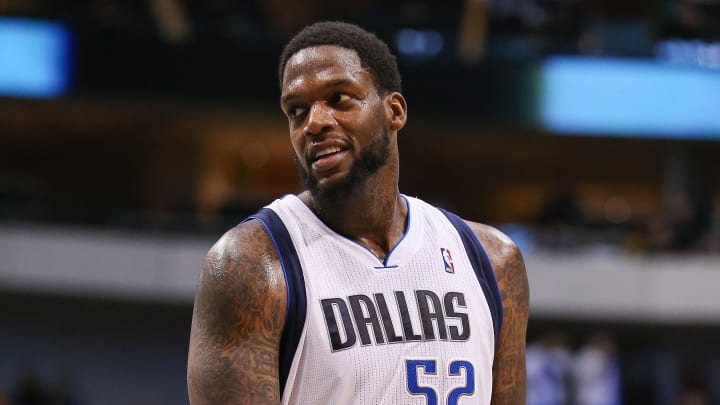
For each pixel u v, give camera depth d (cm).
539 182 4181
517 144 3809
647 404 3192
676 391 3192
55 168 3922
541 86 3042
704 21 3084
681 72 3077
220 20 3036
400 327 461
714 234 3084
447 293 480
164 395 3297
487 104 3039
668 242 3072
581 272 3031
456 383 464
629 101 3069
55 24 3022
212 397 448
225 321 454
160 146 3781
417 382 455
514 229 3131
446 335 469
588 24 3073
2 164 3919
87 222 3100
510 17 3022
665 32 3083
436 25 2972
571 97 3059
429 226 504
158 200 3725
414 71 3000
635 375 3228
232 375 448
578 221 3131
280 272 462
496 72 3038
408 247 486
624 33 3089
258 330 454
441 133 3569
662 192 4081
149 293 3036
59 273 3022
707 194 3500
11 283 3022
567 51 3056
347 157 471
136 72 3025
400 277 475
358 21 2952
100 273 3027
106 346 3303
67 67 3023
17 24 3011
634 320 3052
